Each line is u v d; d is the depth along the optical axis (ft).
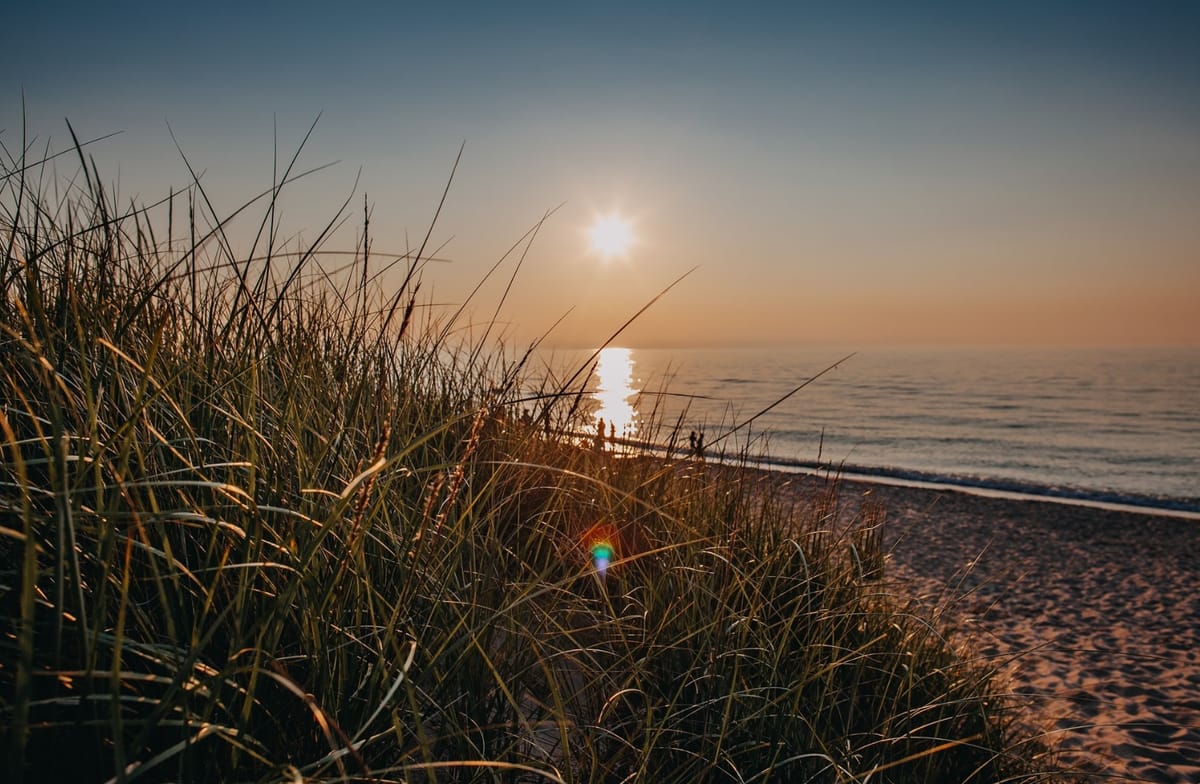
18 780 2.64
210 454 5.16
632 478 10.91
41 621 3.80
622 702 6.98
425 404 9.43
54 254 6.11
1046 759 10.24
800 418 147.43
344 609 4.77
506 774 5.11
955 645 12.12
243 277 5.82
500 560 6.98
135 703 3.92
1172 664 20.29
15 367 4.75
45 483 4.51
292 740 4.23
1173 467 86.53
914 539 39.50
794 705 6.86
